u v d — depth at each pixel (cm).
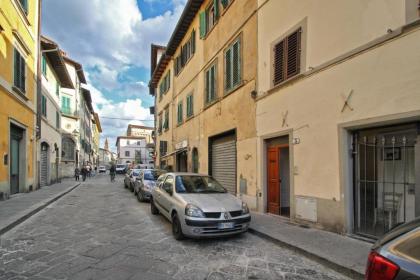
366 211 623
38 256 534
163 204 799
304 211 754
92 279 432
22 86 1399
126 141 8450
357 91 614
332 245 570
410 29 514
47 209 1070
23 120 1430
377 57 573
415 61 506
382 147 597
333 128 671
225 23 1266
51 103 2225
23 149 1466
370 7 592
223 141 1305
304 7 782
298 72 795
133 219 884
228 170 1238
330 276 456
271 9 933
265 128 942
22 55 1395
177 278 440
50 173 2189
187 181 793
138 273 457
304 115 764
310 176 738
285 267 491
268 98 929
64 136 3366
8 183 1227
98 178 3925
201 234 613
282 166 904
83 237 668
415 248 213
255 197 991
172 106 2184
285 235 648
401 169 564
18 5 1318
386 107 553
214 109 1365
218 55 1332
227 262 512
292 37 827
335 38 676
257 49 1006
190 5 1573
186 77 1839
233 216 646
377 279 220
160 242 632
